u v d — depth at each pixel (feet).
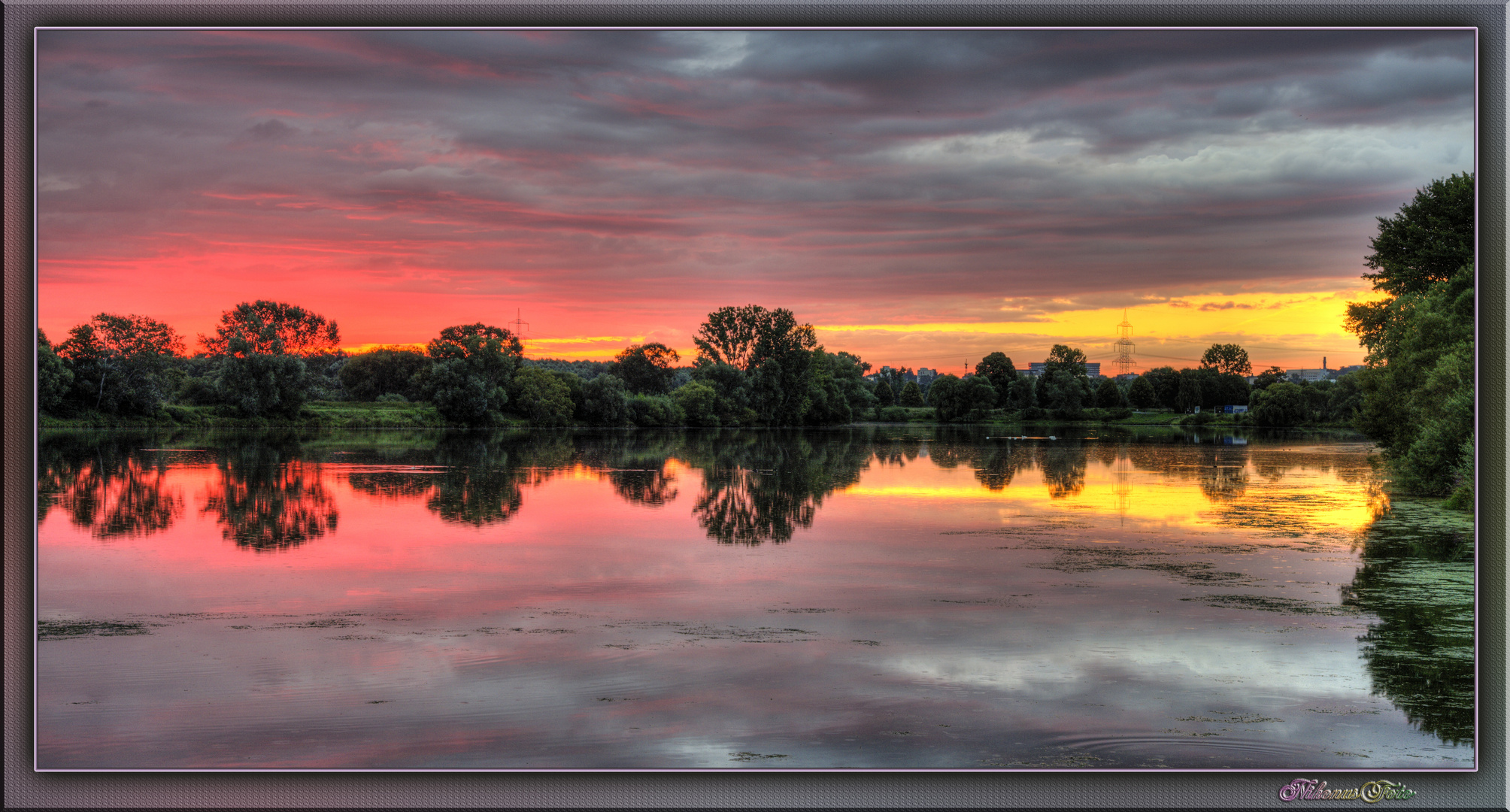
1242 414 440.04
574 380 388.16
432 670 56.90
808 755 45.65
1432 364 136.46
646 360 528.22
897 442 296.71
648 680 55.16
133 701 51.60
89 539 99.45
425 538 101.91
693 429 387.34
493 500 133.80
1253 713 51.06
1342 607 71.72
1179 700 52.75
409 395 417.49
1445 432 129.70
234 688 54.08
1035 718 50.14
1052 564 88.33
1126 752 46.34
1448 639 63.82
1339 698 53.21
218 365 316.19
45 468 166.30
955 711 50.88
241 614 69.41
